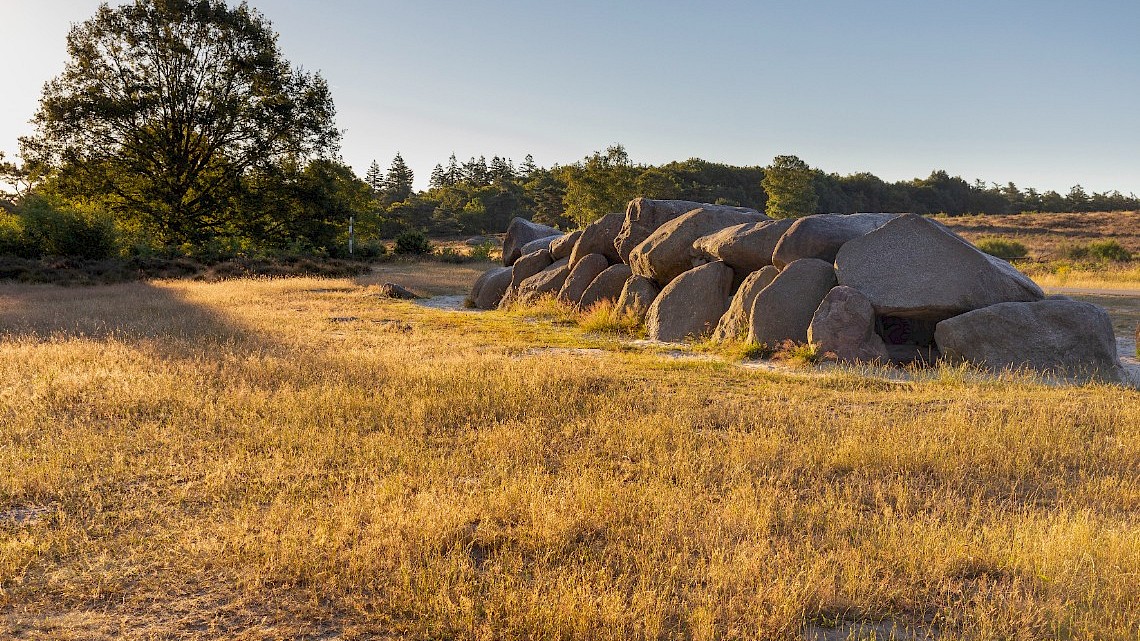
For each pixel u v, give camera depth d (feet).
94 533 14.82
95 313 54.03
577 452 20.63
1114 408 25.85
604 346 43.19
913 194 506.07
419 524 14.76
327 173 151.33
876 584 12.83
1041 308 34.42
